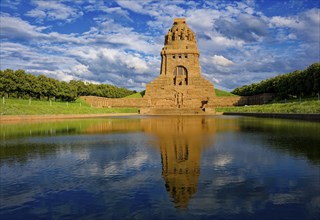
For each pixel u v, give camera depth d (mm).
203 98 130500
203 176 15891
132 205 12109
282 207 11727
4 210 11836
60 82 117750
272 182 14711
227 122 55938
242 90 164250
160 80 139625
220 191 13562
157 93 133625
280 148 23844
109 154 22312
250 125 47312
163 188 14055
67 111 91062
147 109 110125
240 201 12383
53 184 14891
